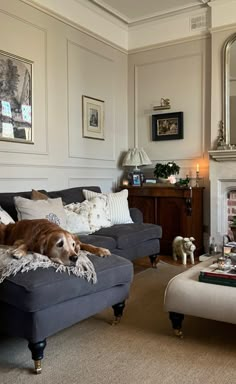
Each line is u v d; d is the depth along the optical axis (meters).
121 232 3.33
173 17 4.85
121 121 5.22
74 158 4.34
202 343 2.08
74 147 4.34
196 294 2.03
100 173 4.81
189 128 4.86
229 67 4.43
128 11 4.70
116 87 5.09
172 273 3.62
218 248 4.39
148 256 3.89
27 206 2.82
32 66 3.72
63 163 4.17
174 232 4.52
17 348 2.03
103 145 4.86
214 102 4.54
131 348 2.03
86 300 2.04
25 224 2.22
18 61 3.55
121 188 4.94
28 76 3.67
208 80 4.68
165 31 4.96
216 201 4.48
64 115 4.17
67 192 3.75
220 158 4.40
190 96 4.83
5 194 3.09
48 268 1.90
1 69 3.38
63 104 4.15
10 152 3.50
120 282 2.26
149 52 5.12
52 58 3.98
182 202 4.45
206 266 2.43
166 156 5.05
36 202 2.91
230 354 1.94
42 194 3.21
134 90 5.27
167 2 4.46
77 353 1.97
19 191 3.62
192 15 4.72
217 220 4.49
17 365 1.85
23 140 3.62
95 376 1.74
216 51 4.49
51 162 4.00
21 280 1.79
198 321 2.40
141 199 4.76
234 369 1.80
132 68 5.27
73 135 4.32
